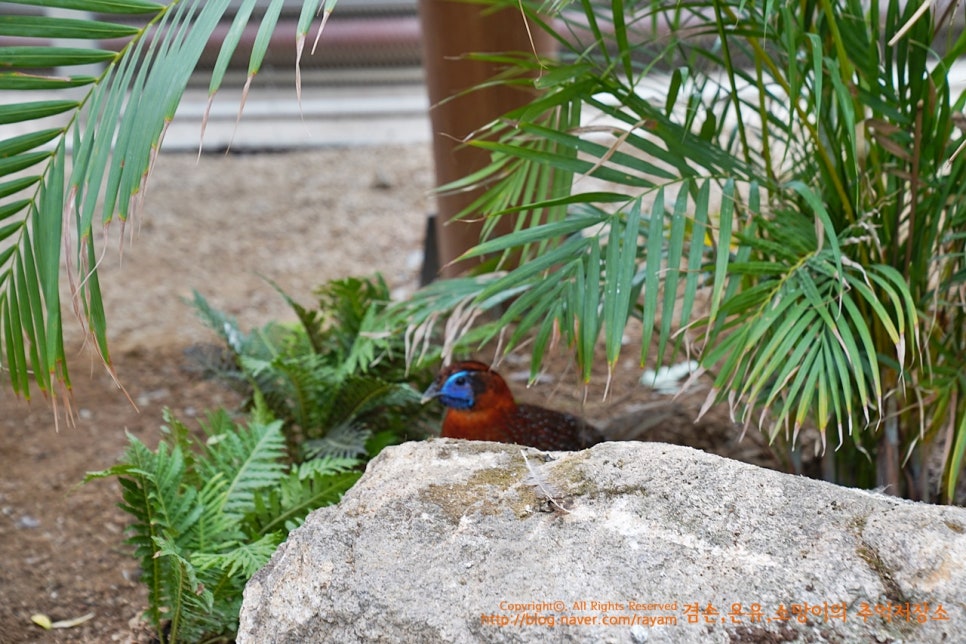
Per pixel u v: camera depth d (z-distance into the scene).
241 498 2.85
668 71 3.43
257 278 6.12
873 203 2.60
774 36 2.55
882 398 2.59
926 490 2.92
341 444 3.48
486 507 2.04
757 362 2.21
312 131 8.99
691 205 4.10
